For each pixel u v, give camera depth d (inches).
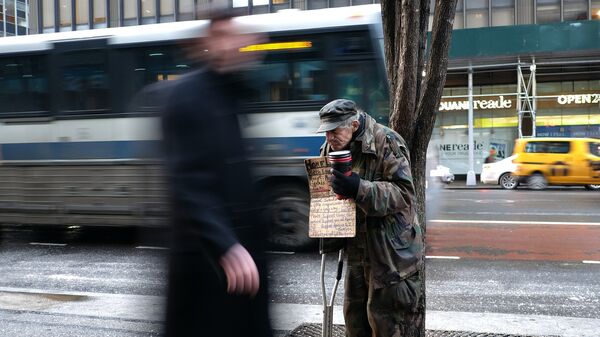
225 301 79.8
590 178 802.8
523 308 228.1
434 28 137.3
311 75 338.3
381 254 118.3
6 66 388.8
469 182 1019.3
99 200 364.8
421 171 140.8
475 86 1192.2
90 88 370.3
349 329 129.8
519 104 1063.6
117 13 1288.1
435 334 177.8
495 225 456.4
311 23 339.3
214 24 81.4
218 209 76.7
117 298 230.5
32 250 372.5
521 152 852.6
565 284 269.4
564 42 979.3
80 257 347.3
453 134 1190.3
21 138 384.8
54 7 1328.7
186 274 79.0
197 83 79.8
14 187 386.6
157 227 83.0
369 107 329.7
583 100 1130.0
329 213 120.8
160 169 79.1
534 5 1138.0
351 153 121.8
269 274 87.0
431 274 293.3
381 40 333.4
